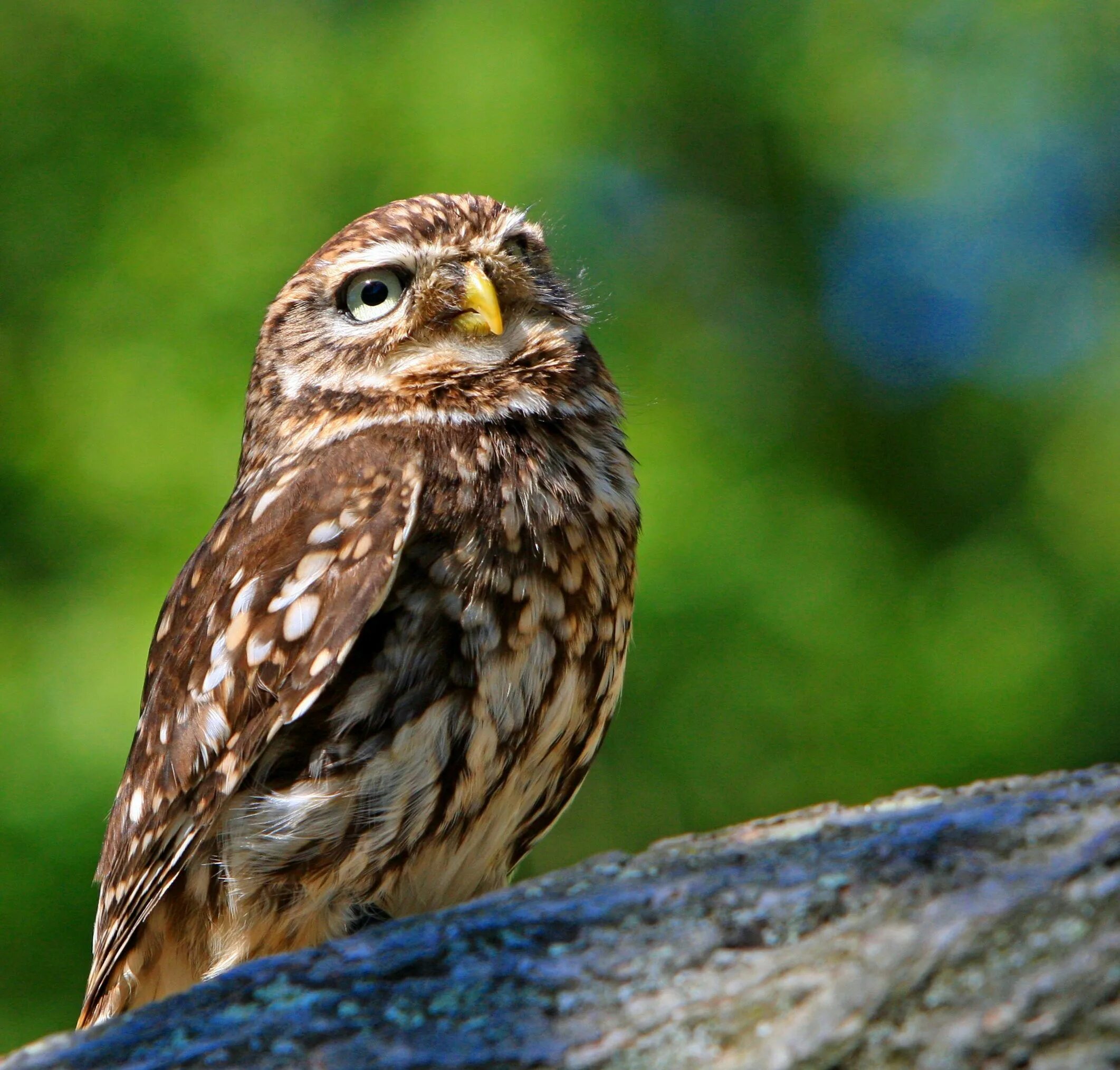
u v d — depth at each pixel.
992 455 15.59
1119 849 3.73
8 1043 11.68
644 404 12.76
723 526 12.58
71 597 12.55
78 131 14.54
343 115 13.84
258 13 14.91
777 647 12.48
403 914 6.02
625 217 15.76
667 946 3.99
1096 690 13.59
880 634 13.11
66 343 13.75
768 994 3.79
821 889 3.97
